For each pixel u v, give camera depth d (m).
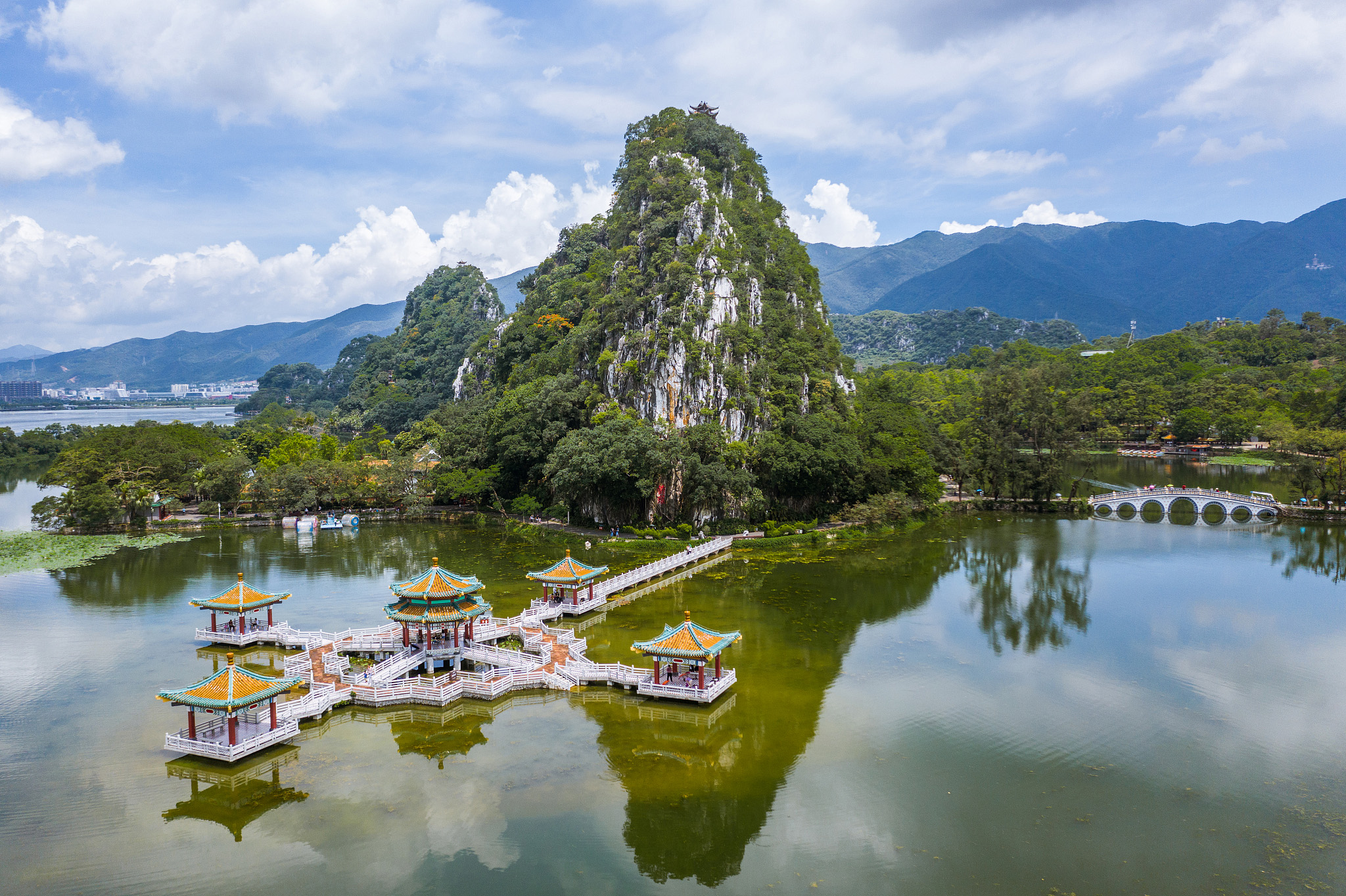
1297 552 110.19
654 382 129.38
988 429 155.88
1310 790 46.00
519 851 40.19
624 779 47.44
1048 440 152.25
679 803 44.81
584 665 63.84
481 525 138.38
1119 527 132.00
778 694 60.31
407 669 63.16
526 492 145.25
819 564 105.44
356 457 179.25
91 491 125.25
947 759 49.78
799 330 152.75
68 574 98.94
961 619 79.81
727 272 140.00
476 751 51.03
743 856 39.69
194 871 38.59
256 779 47.50
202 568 102.44
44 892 37.00
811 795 45.62
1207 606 84.00
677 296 135.88
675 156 175.38
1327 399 199.50
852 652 70.12
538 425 143.12
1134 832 41.78
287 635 71.06
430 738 53.00
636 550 113.75
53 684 62.09
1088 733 53.59
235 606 71.50
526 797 45.34
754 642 72.94
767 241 164.62
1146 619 79.38
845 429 137.50
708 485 118.75
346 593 89.44
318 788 46.44
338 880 37.94
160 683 62.34
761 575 99.31
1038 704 58.53
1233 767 48.75
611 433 123.19
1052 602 86.25
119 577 97.06
